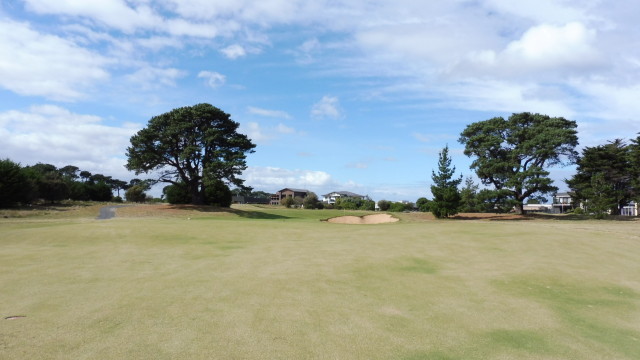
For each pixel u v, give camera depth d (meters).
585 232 20.17
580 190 46.97
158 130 45.88
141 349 5.40
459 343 6.05
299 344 5.74
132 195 80.00
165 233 19.16
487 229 21.83
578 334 6.64
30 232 18.80
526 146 39.34
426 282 9.92
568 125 42.00
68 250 14.50
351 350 5.60
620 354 5.84
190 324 6.44
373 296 8.51
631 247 15.78
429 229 22.33
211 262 12.14
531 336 6.46
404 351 5.64
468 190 48.81
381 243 16.64
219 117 47.78
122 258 12.83
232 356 5.25
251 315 6.97
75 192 64.94
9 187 39.22
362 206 75.44
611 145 48.22
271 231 21.30
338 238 18.44
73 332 5.99
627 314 7.84
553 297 8.90
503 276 10.76
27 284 9.09
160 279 9.70
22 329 6.09
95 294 8.22
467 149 43.75
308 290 8.82
